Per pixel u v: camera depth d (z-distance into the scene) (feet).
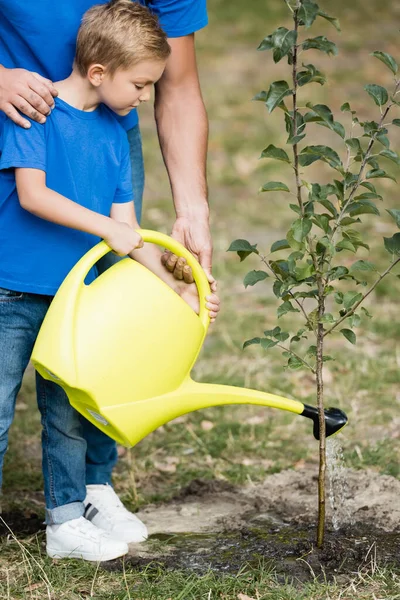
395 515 11.61
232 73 44.16
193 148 11.55
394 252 10.10
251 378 17.20
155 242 10.09
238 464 13.94
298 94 39.22
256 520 11.82
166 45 9.84
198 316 10.38
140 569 10.45
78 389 9.43
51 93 9.77
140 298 9.68
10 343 10.21
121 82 9.77
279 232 26.11
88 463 11.80
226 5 57.16
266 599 9.54
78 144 9.98
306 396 16.25
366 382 16.83
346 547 10.69
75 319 9.50
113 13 9.62
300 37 49.39
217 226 26.66
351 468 13.43
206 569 10.35
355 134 34.35
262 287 22.38
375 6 55.88
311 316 10.20
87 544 10.70
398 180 29.60
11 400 10.37
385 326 19.29
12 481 13.62
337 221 9.91
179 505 12.65
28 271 10.03
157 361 9.69
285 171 31.35
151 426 9.86
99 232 9.68
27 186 9.57
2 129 10.19
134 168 11.66
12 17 10.27
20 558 10.75
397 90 9.70
